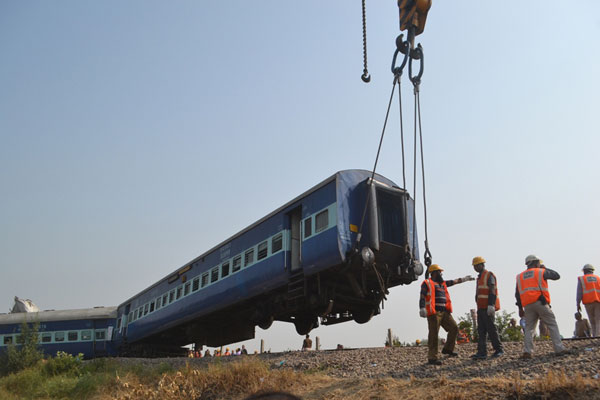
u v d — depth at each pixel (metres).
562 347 8.66
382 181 16.28
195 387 10.97
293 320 19.64
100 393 13.63
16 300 38.59
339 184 14.97
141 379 13.70
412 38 12.09
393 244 15.27
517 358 9.00
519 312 9.35
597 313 11.53
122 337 29.36
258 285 17.38
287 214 16.81
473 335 15.52
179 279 23.52
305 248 15.51
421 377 8.63
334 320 18.53
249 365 11.25
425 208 12.23
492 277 9.57
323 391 8.89
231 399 9.99
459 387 7.27
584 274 11.89
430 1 11.88
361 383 8.76
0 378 18.02
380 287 16.09
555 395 6.29
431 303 9.77
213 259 20.67
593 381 6.37
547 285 8.94
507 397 6.56
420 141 12.87
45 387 15.09
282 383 9.94
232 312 21.08
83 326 30.70
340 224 14.58
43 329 29.78
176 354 28.89
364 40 12.73
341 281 16.22
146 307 26.98
